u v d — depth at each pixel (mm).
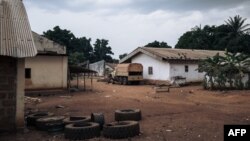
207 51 47750
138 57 41781
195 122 13266
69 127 10781
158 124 12945
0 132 11406
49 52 26344
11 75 11602
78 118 12531
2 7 12812
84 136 10539
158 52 38688
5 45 11234
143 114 15586
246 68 28438
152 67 39062
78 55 81188
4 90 11484
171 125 12680
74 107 18422
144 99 22547
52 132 11672
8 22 12266
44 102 21141
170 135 10930
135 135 10836
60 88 26906
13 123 11609
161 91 28484
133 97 24031
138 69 39906
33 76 25578
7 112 11531
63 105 19297
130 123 11164
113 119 14297
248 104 19281
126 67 39344
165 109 17266
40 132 11875
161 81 37469
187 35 72625
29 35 12180
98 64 77688
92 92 28766
